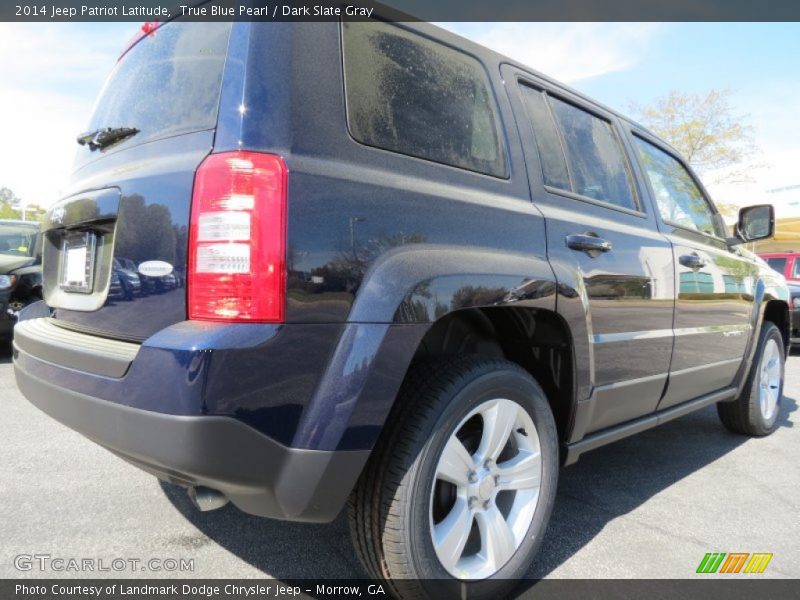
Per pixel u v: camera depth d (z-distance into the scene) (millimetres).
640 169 3141
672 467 3521
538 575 2219
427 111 1986
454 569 1847
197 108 1715
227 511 2678
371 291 1612
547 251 2205
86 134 2268
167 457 1437
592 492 3086
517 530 2053
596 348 2377
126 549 2316
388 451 1731
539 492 2121
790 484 3264
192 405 1395
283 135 1562
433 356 1953
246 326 1454
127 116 2057
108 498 2773
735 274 3682
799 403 5520
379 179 1725
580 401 2299
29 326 2238
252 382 1440
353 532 1808
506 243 2037
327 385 1541
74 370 1730
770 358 4332
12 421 3951
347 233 1600
